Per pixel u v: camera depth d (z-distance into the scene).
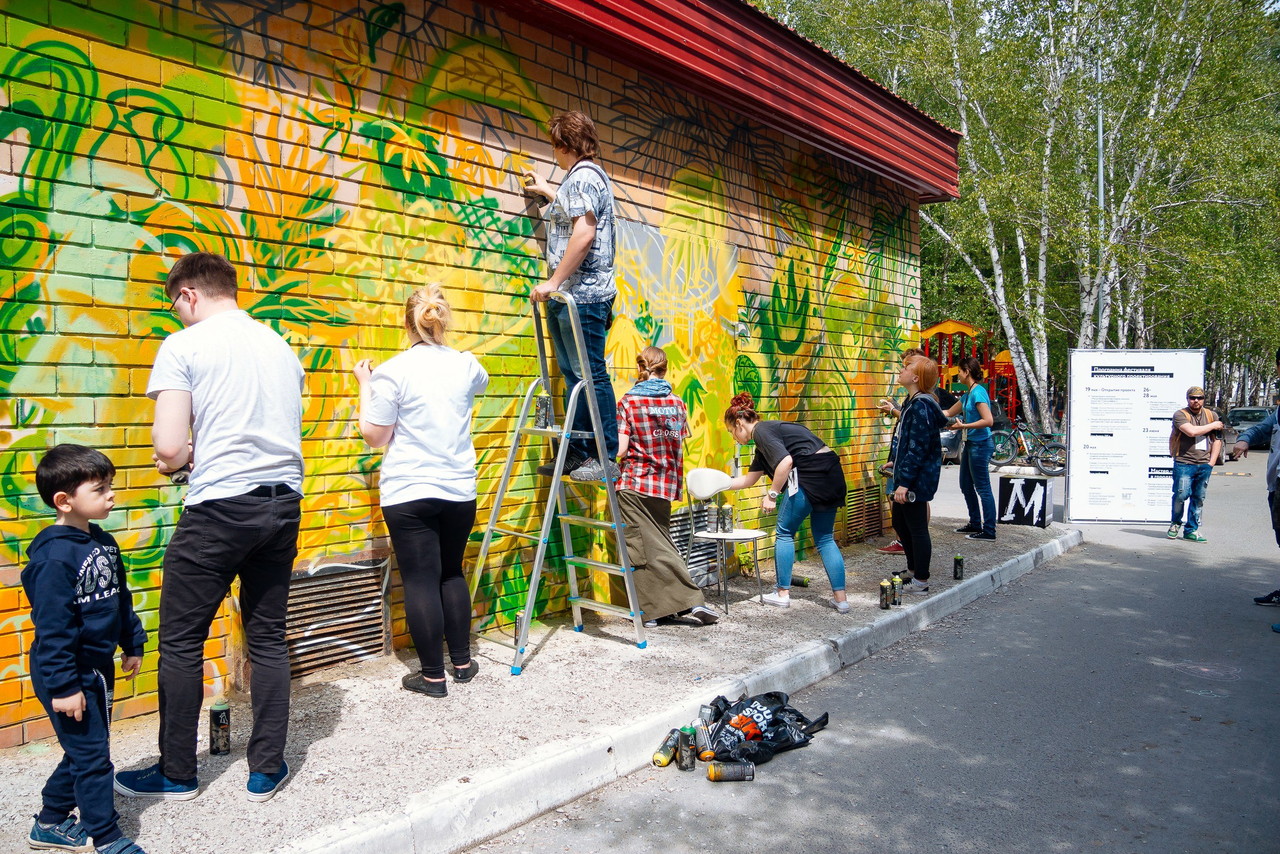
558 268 4.93
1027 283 22.38
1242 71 20.97
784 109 7.32
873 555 8.46
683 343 6.74
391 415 4.10
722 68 6.61
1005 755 4.05
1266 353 30.94
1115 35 21.48
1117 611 6.88
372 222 4.61
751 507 7.63
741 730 4.00
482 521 5.22
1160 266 22.34
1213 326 29.25
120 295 3.68
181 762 3.05
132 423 3.73
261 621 3.14
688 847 3.15
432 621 4.13
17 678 3.44
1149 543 10.27
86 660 2.68
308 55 4.33
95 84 3.60
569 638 5.28
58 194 3.51
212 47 3.97
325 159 4.41
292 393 3.21
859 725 4.43
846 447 8.96
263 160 4.16
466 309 5.09
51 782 2.72
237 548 2.99
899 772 3.85
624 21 5.71
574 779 3.54
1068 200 21.67
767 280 7.73
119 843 2.66
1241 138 21.19
